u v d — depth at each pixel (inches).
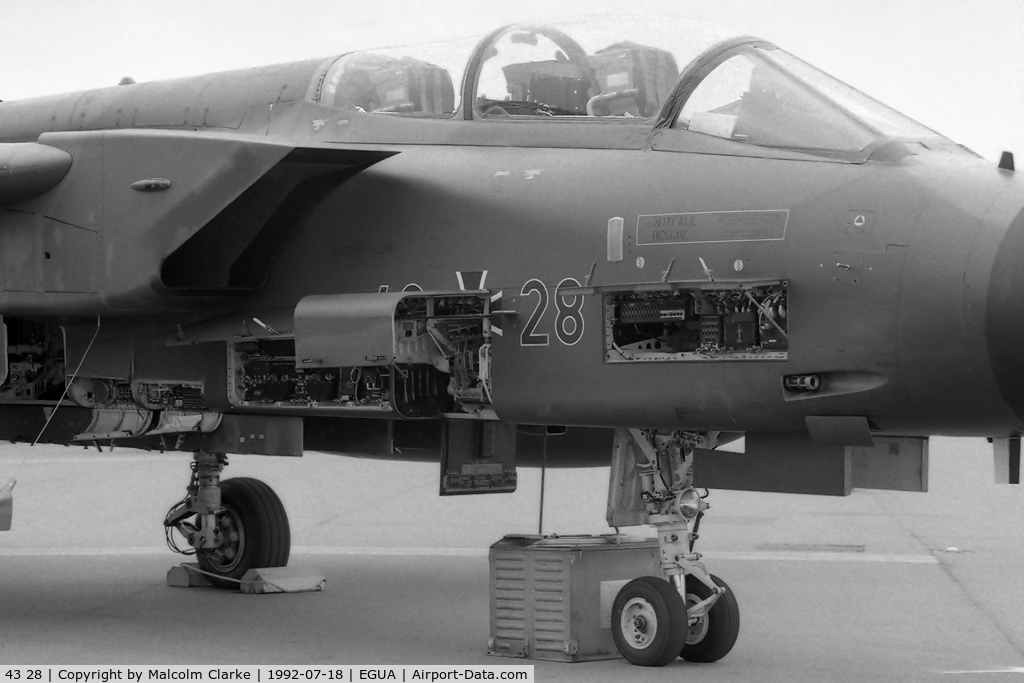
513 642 332.8
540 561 327.9
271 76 382.9
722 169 297.9
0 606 417.4
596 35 334.3
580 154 320.5
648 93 320.5
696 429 302.8
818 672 320.5
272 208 354.9
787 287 281.0
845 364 274.7
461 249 327.0
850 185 281.9
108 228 350.3
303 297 354.0
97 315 367.2
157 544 589.0
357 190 349.1
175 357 373.4
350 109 363.3
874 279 271.7
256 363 368.8
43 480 883.4
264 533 450.6
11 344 413.1
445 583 468.1
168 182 343.3
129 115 405.1
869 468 321.1
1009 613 409.4
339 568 508.4
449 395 344.8
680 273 293.1
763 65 313.3
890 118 305.0
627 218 302.5
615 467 331.3
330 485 858.8
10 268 366.0
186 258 358.3
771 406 285.4
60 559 534.3
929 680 312.8
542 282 312.8
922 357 267.0
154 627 378.9
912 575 488.7
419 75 356.2
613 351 304.3
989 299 259.0
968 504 750.5
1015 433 274.7
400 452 401.7
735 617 326.3
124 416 394.6
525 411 317.7
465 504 753.0
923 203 272.7
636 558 335.3
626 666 319.6
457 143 342.0
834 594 445.7
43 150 358.6
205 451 400.5
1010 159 276.5
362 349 322.0
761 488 305.6
